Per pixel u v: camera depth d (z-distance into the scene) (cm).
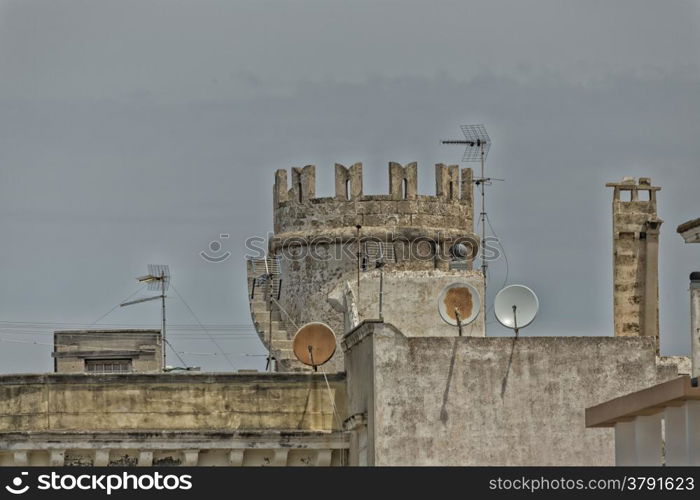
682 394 16600
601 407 17762
